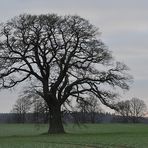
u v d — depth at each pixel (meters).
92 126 113.69
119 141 48.09
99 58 68.62
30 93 68.94
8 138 62.88
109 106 68.50
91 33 69.25
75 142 47.47
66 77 69.25
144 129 91.12
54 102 69.44
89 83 68.56
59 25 68.50
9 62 67.62
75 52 69.31
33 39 68.12
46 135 66.38
